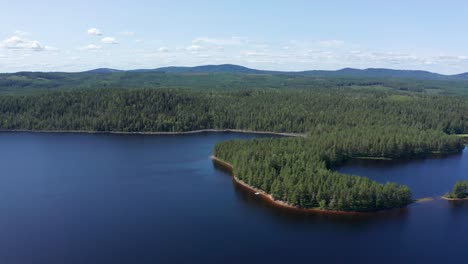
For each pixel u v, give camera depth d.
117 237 197.00
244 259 177.00
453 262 175.75
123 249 184.88
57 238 195.75
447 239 195.50
